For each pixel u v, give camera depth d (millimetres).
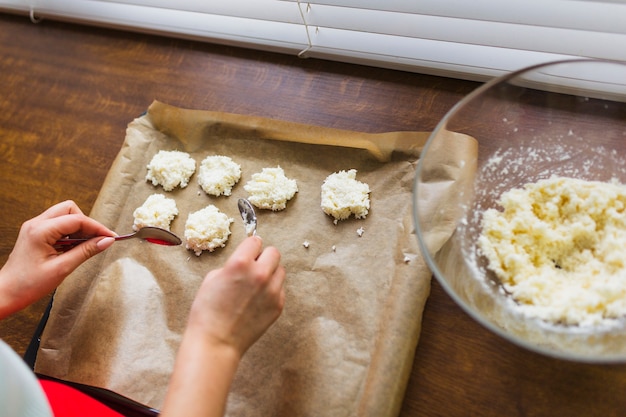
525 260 799
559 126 872
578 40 886
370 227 919
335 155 977
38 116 1179
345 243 917
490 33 933
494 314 771
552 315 746
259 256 840
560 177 860
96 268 962
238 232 971
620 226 793
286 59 1129
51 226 882
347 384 811
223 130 1027
